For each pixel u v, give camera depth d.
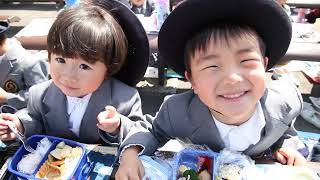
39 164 0.95
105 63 1.12
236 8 0.85
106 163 1.01
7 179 0.95
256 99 0.90
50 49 1.08
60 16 1.11
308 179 0.90
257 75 0.85
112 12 1.17
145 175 0.92
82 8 1.14
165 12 2.19
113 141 1.14
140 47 1.21
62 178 0.90
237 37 0.85
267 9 0.86
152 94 2.96
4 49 1.79
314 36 2.30
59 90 1.22
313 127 2.56
